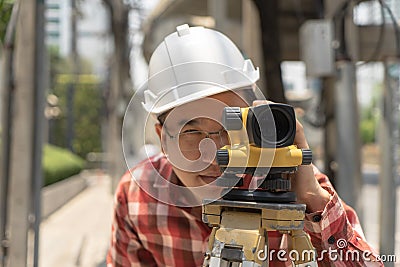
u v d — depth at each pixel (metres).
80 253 5.44
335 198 1.14
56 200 9.41
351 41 3.25
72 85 22.00
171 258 1.47
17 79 3.03
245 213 1.02
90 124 25.78
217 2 4.67
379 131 3.60
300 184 1.12
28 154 3.02
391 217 3.46
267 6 3.50
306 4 4.73
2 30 3.58
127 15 8.52
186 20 6.63
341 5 3.25
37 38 3.06
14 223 2.99
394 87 3.55
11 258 2.98
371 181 14.49
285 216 0.98
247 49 3.75
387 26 3.42
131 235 1.56
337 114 3.35
